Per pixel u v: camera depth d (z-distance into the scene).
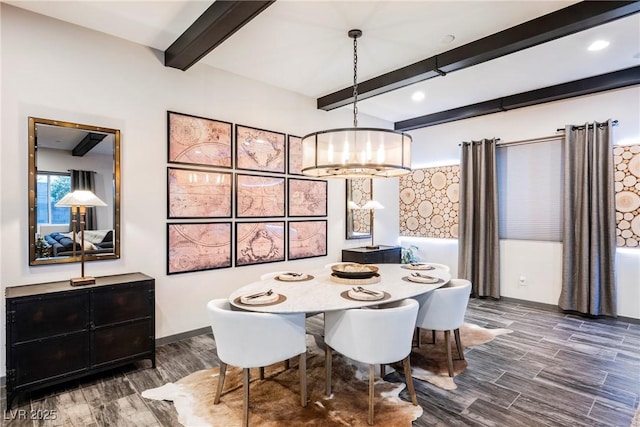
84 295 2.61
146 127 3.32
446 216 5.86
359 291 2.61
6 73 2.61
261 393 2.54
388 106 5.26
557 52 3.43
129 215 3.23
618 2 2.43
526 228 4.93
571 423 2.18
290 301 2.45
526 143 4.91
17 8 2.66
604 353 3.24
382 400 2.44
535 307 4.81
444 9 2.68
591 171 4.26
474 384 2.67
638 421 2.21
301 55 3.49
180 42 3.13
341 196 5.32
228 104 3.92
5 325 2.48
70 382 2.69
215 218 3.81
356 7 2.64
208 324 3.78
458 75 4.03
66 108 2.88
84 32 2.97
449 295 2.79
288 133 4.54
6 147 2.61
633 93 4.03
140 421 2.20
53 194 2.82
